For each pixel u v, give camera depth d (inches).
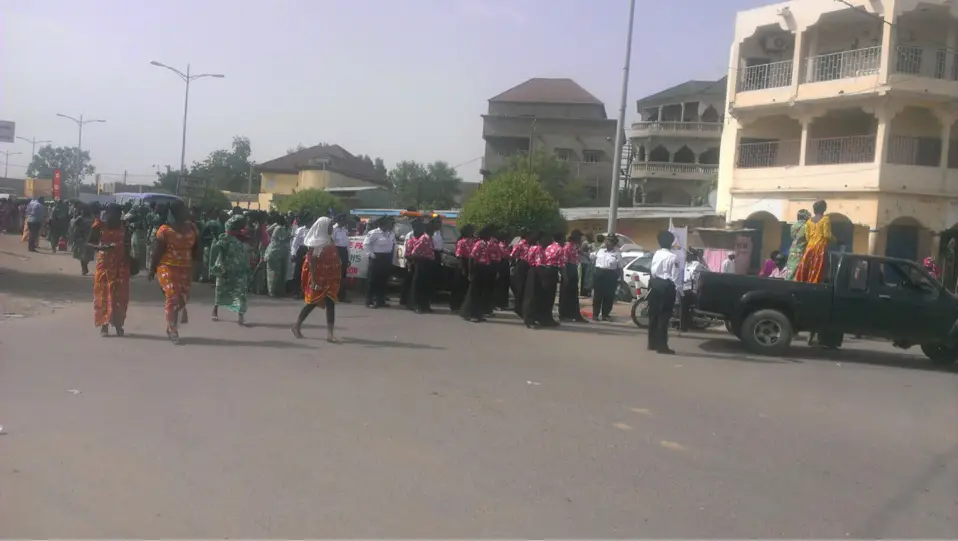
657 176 1943.9
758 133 1158.3
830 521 194.1
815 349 548.1
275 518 179.0
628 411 300.2
